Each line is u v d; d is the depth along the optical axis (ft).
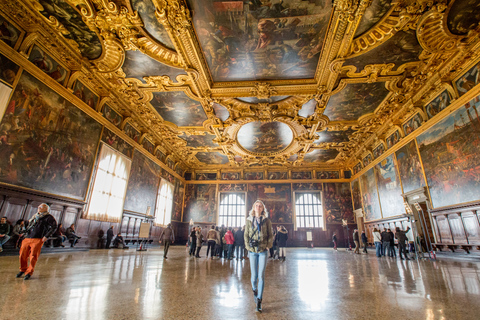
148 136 69.62
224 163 100.07
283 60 42.11
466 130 39.32
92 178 47.09
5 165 30.96
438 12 31.65
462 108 40.06
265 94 49.96
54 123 38.37
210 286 17.38
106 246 50.44
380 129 64.28
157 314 11.08
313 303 13.42
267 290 16.61
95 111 47.32
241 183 100.94
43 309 11.09
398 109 54.54
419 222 51.93
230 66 43.73
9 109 31.24
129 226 60.44
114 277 19.16
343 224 87.40
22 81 32.91
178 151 85.92
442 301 13.76
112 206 53.11
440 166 45.01
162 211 80.33
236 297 14.51
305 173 99.81
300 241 91.66
